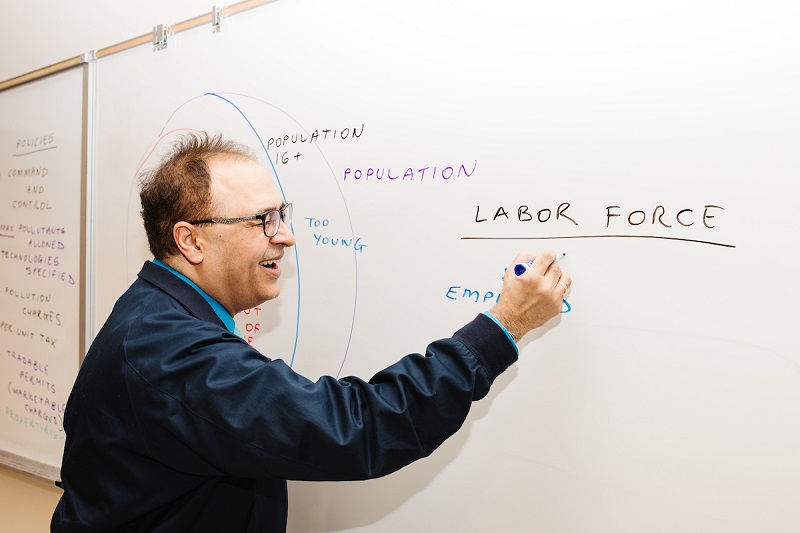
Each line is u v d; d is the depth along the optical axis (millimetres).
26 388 1337
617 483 646
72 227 1220
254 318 948
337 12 836
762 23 553
